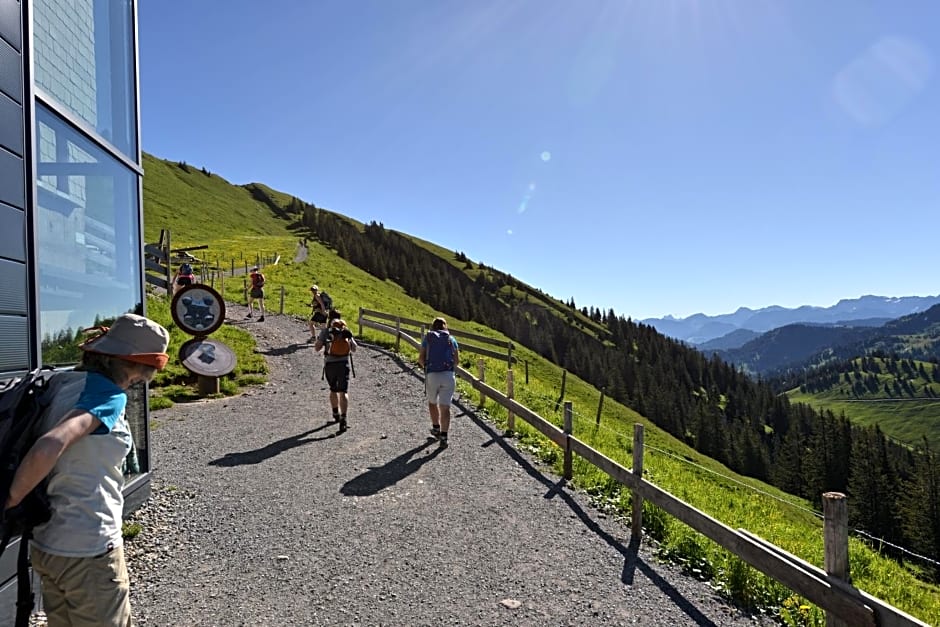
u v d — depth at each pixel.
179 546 5.27
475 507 6.56
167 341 2.70
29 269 3.68
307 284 34.16
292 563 5.03
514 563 5.21
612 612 4.46
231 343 15.94
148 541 5.32
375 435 9.51
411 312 39.44
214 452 8.28
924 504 56.22
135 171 5.87
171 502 6.30
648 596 4.75
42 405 2.38
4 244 3.40
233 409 10.92
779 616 4.56
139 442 5.93
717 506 9.10
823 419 98.94
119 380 2.60
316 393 12.59
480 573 4.99
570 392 42.06
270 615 4.20
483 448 9.02
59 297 4.36
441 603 4.46
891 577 7.21
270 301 26.11
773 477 81.12
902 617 3.17
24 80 3.68
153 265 24.00
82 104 4.98
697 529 5.04
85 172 4.82
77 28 4.89
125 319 2.61
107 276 5.25
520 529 6.00
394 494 6.86
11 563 3.43
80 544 2.40
